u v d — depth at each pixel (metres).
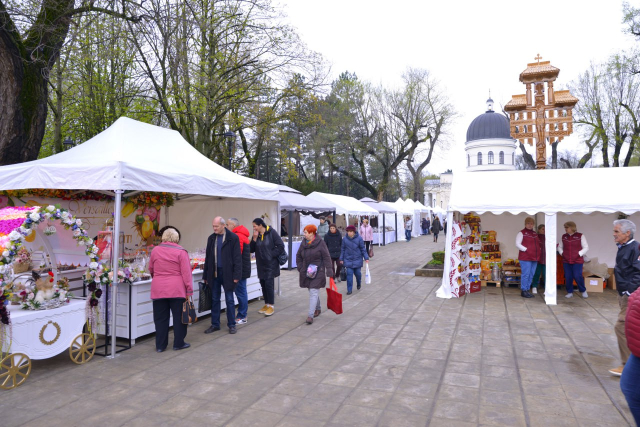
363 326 6.41
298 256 6.74
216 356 5.00
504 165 45.28
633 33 25.52
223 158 20.16
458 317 7.00
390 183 41.47
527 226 8.90
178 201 9.68
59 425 3.29
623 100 28.95
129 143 6.43
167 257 5.16
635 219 10.27
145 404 3.67
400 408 3.57
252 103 17.78
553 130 15.73
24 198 7.06
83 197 7.50
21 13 8.61
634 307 2.39
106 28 10.72
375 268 14.07
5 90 8.12
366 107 38.69
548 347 5.32
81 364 4.73
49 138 21.03
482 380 4.20
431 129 38.47
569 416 3.40
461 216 9.95
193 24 10.74
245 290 6.68
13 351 4.05
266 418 3.40
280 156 21.84
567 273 8.81
